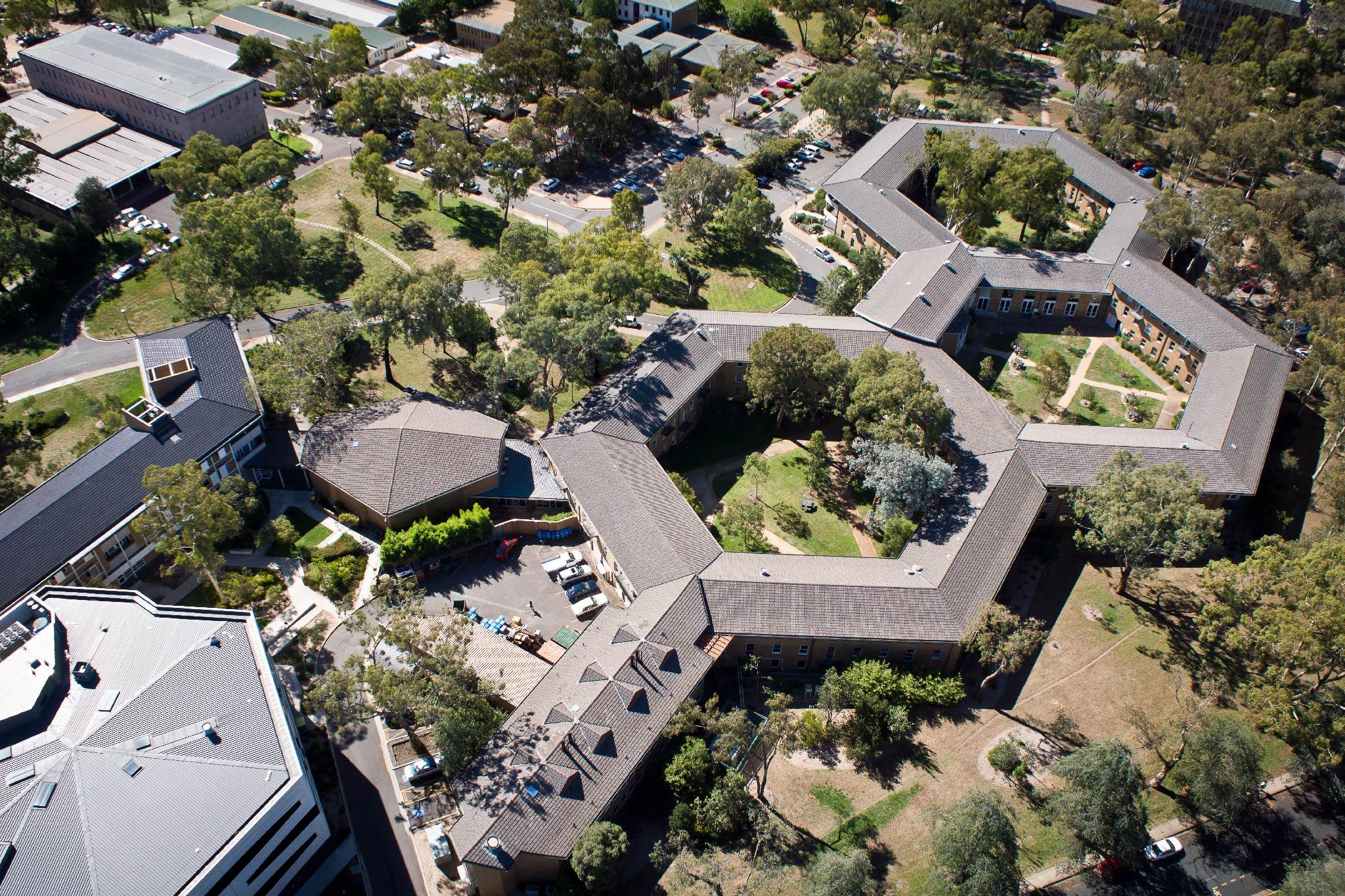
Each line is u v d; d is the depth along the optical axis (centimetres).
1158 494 9769
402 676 8206
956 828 7488
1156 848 8288
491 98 19875
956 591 9644
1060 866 8269
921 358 12812
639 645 8875
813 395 12531
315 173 18238
